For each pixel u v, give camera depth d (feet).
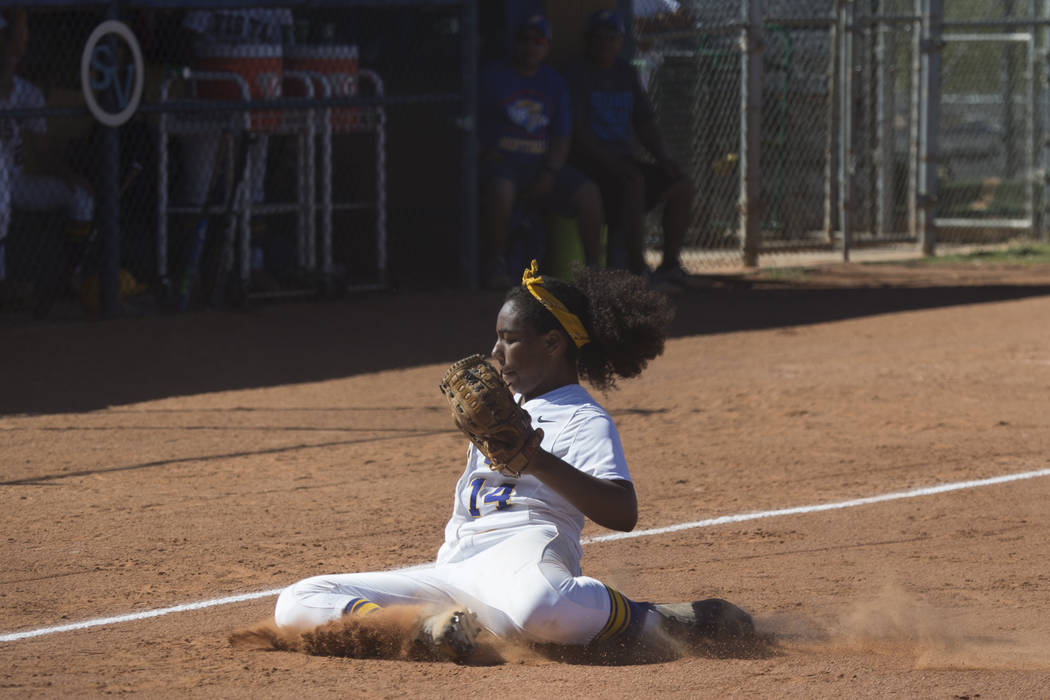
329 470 86.79
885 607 55.93
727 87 222.48
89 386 117.70
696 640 48.57
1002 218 268.00
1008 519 73.26
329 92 163.53
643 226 178.50
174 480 83.82
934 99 217.15
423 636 45.52
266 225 174.70
